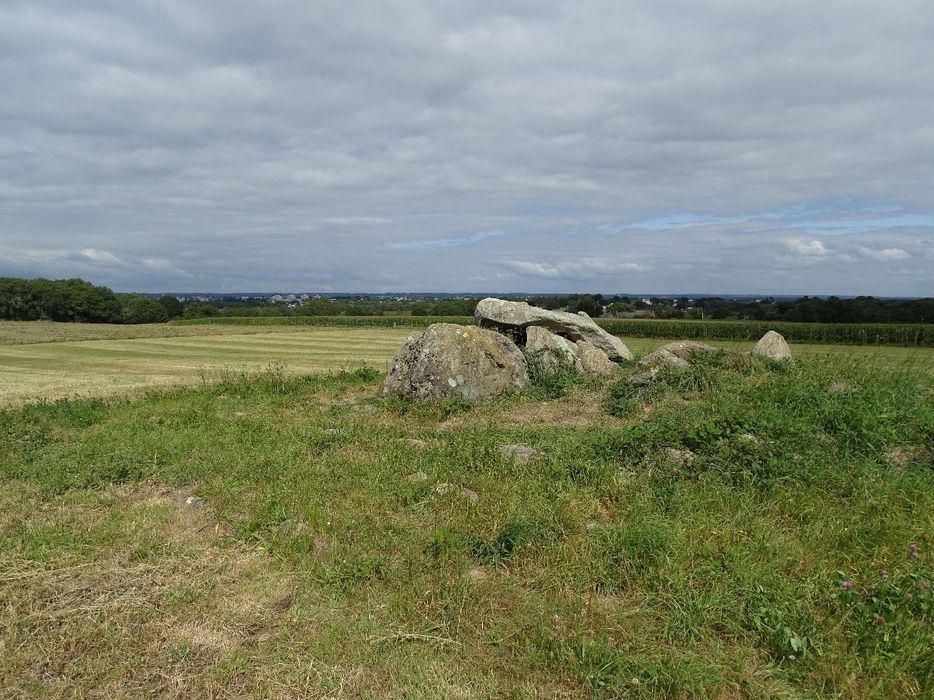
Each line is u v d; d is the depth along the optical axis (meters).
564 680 3.60
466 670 3.68
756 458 6.31
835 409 7.50
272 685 3.56
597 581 4.45
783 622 3.91
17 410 12.26
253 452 7.93
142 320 73.75
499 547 4.95
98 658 3.83
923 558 4.54
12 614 4.30
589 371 13.13
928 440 6.75
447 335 11.76
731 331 41.50
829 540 4.82
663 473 6.21
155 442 8.59
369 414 10.77
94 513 6.21
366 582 4.64
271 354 29.47
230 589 4.62
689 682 3.48
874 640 3.75
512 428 9.12
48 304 67.38
